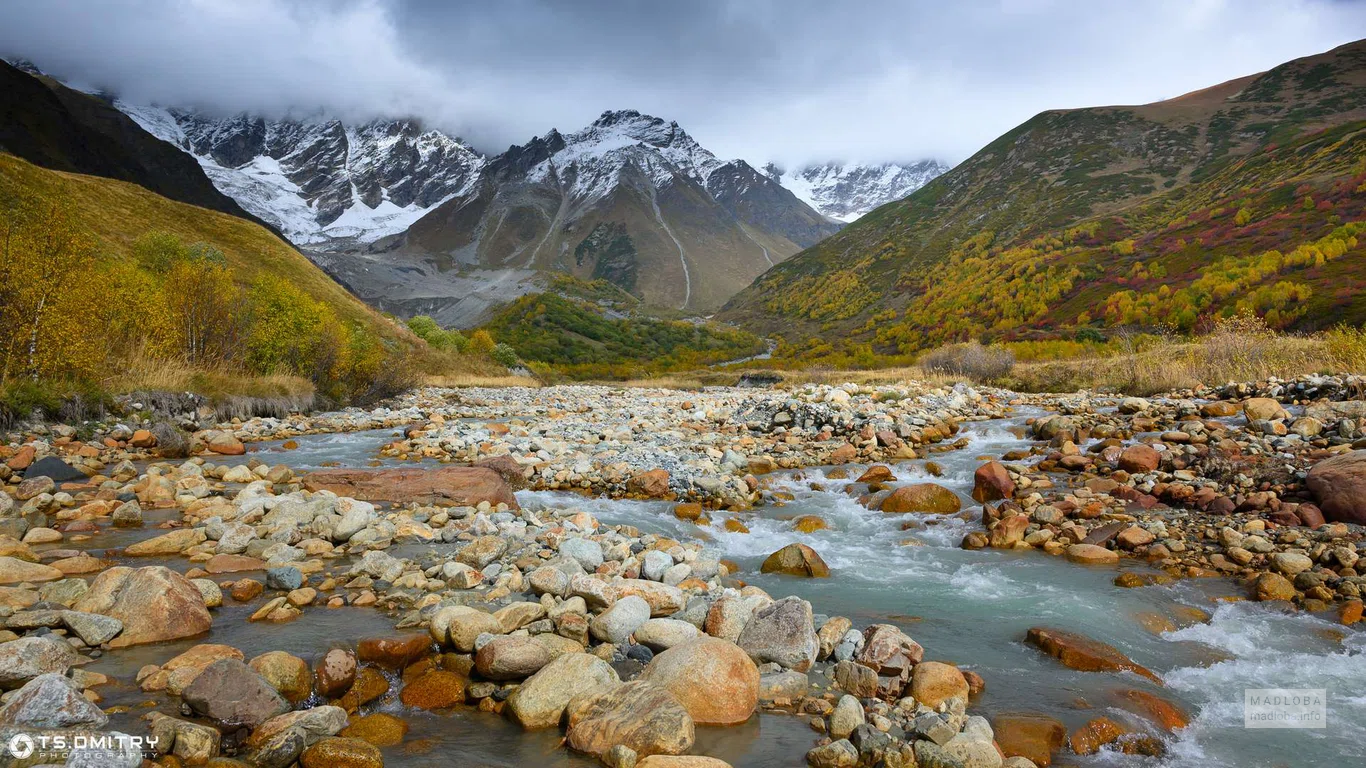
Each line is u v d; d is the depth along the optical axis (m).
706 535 9.49
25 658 4.20
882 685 4.99
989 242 186.62
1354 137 123.62
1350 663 5.59
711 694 4.61
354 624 5.58
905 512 10.69
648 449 15.52
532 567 7.18
